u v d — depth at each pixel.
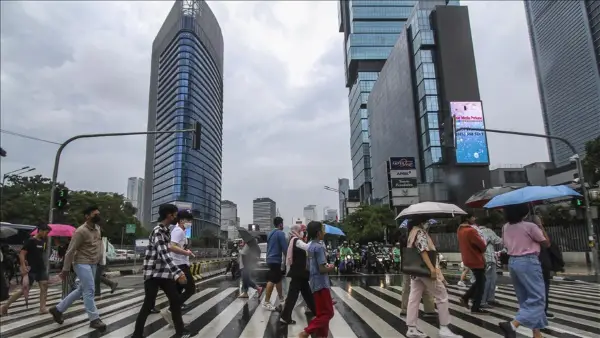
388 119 103.12
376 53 136.12
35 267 8.54
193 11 124.56
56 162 15.95
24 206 44.00
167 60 128.50
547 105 99.50
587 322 7.28
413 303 6.39
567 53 91.62
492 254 9.09
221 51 157.62
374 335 6.45
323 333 5.45
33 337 6.38
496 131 18.83
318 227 5.76
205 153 127.75
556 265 6.97
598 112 81.19
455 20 83.69
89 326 7.23
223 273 23.81
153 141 134.75
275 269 9.16
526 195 6.41
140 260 37.59
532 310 5.38
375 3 137.75
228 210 168.88
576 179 19.81
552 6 97.75
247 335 6.51
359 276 19.02
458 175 73.50
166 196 115.19
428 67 83.00
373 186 116.75
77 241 6.88
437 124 79.38
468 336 6.20
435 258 6.27
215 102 142.88
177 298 6.13
